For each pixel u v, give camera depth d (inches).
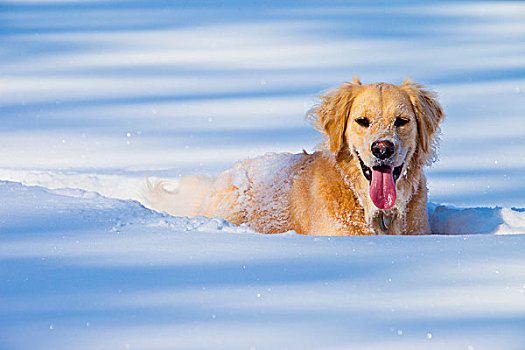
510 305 172.7
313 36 1251.2
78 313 169.3
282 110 729.0
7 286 187.6
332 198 320.2
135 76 949.2
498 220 315.6
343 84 337.1
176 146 583.8
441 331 158.6
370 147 299.7
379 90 311.7
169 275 195.8
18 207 279.0
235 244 229.1
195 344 153.3
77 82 904.9
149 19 1478.8
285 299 177.5
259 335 157.2
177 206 405.7
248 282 189.9
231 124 669.3
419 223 327.9
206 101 787.4
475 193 439.8
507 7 1518.2
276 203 342.3
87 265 204.7
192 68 1002.1
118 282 190.2
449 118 679.7
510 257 213.5
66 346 152.5
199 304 174.6
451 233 331.6
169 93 836.0
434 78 888.9
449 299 177.2
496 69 937.5
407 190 320.2
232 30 1331.2
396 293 181.5
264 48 1150.3
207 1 1697.8
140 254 216.4
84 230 247.0
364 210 317.7
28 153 549.0
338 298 178.1
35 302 176.2
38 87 868.0
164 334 158.1
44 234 241.3
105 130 647.1
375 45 1152.2
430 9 1505.9
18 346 152.3
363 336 156.4
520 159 523.8
